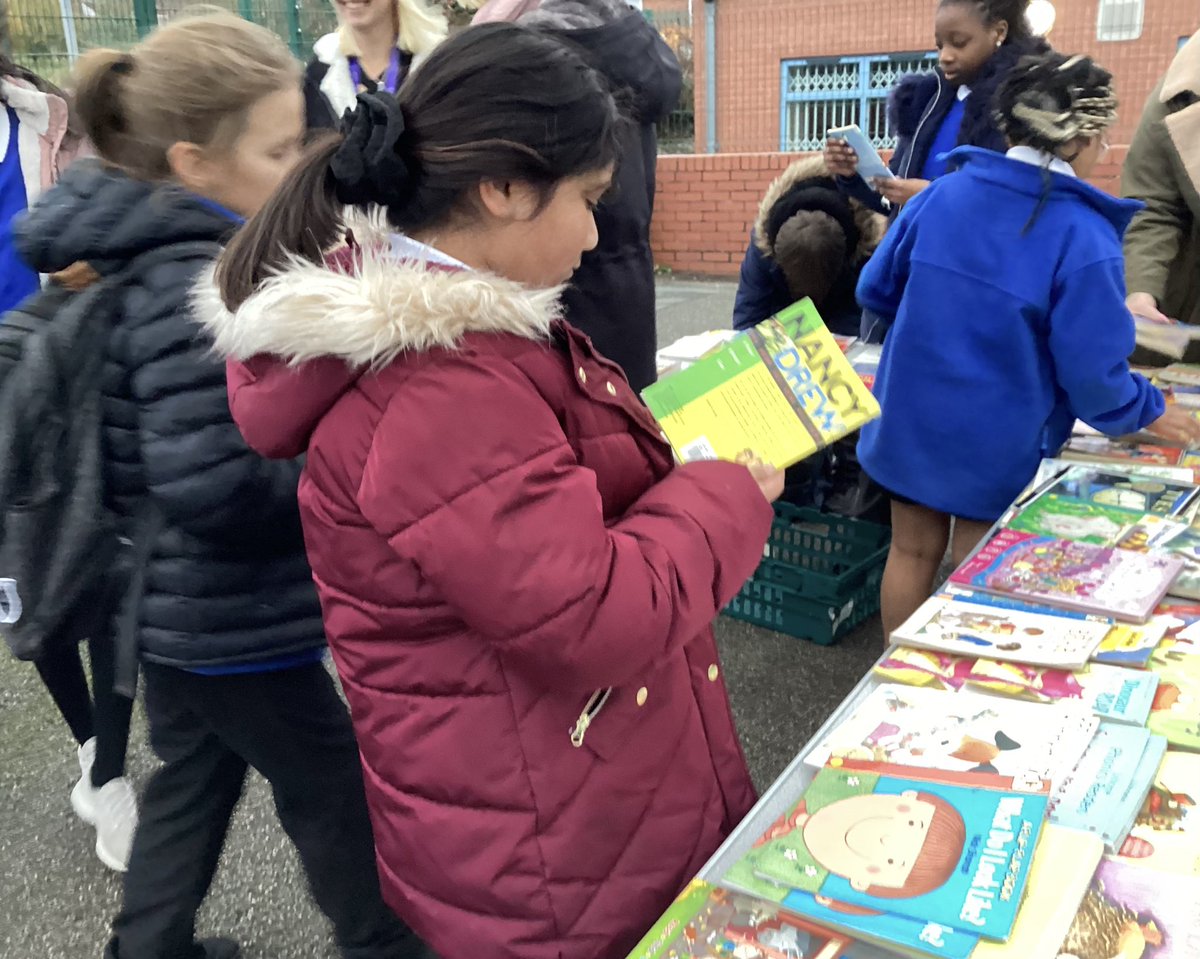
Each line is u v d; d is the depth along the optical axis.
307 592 1.50
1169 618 1.45
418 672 1.06
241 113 1.44
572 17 2.05
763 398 1.18
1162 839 1.02
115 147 1.47
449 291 0.92
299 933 2.15
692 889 1.02
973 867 0.96
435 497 0.91
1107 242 2.05
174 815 1.66
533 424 0.95
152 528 1.44
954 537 2.55
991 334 2.16
